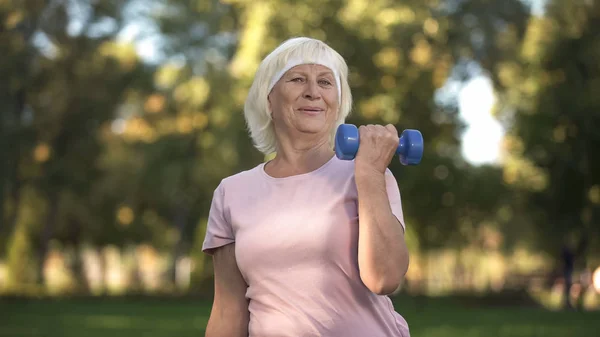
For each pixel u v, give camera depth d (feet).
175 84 117.19
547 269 125.70
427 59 94.53
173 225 139.23
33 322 63.57
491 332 54.39
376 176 9.36
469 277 133.39
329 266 9.49
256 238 9.71
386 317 9.60
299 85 10.09
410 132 9.82
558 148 98.17
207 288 114.62
